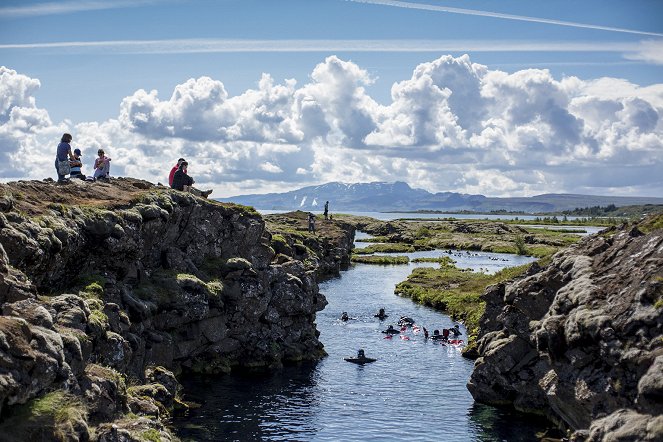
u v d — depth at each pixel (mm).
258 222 62938
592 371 32219
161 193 55750
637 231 37156
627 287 32406
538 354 44094
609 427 28125
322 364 56656
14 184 46625
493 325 56469
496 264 146375
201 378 51344
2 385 24891
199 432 39031
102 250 44812
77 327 33719
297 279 60719
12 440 25031
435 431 40500
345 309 84188
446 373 53750
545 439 39094
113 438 29703
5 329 26719
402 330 70938
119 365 37281
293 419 42031
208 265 57312
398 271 133500
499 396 45750
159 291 49969
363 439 38844
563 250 43250
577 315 32969
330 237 153125
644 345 29000
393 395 47688
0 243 32906
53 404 27234
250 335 56156
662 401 26406
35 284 37188
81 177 56906
